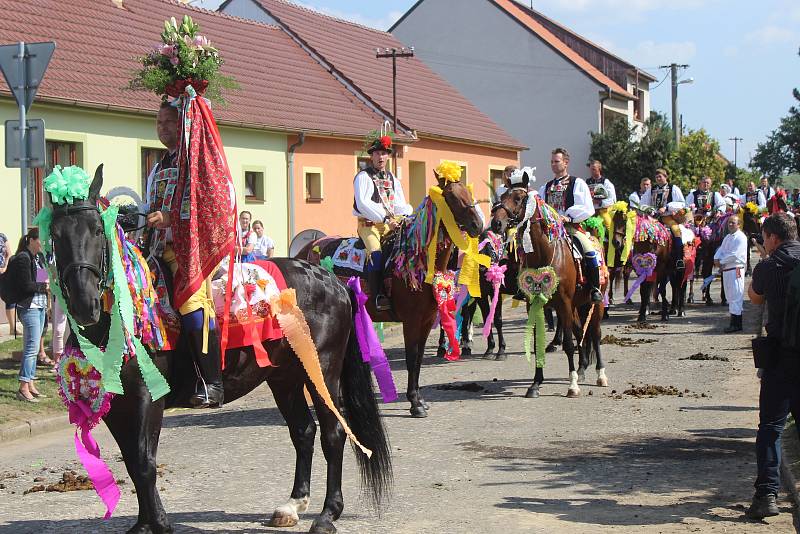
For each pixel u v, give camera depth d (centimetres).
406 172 3080
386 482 661
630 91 5641
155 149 1991
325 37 3400
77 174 519
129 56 2092
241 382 609
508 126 5131
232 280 582
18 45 1100
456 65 5203
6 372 1244
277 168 2411
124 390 539
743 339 1638
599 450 862
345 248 1107
